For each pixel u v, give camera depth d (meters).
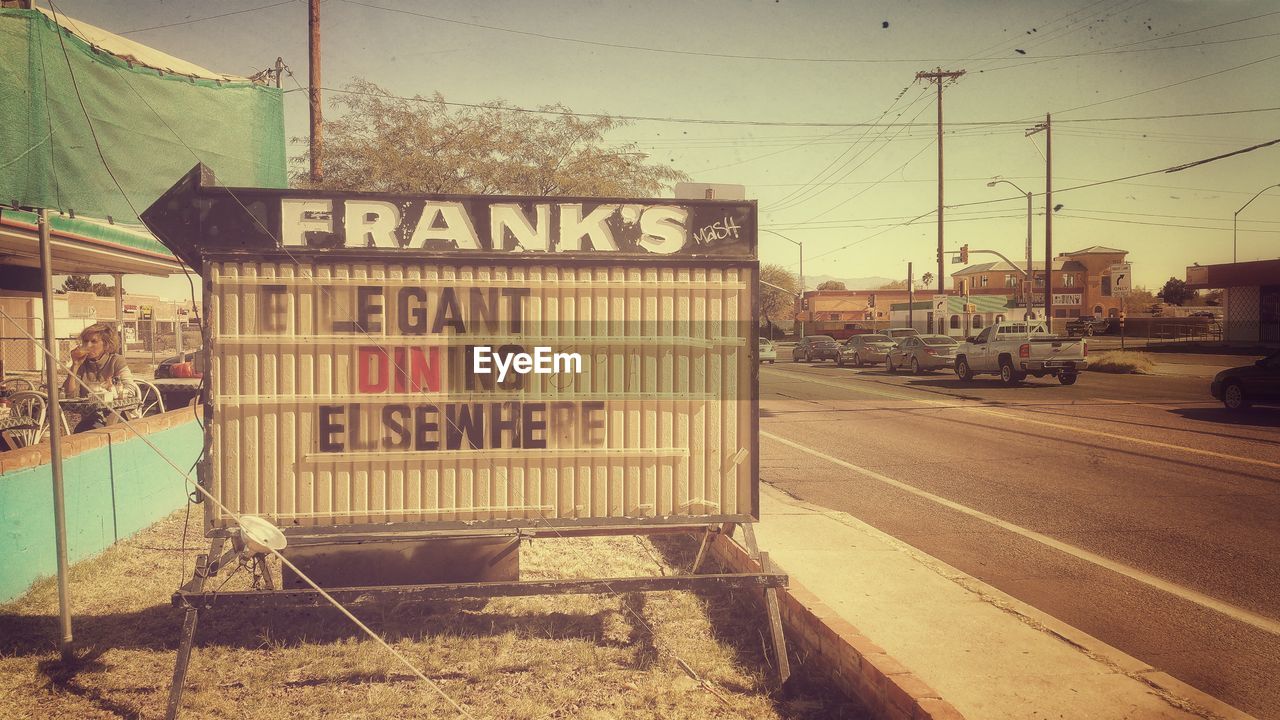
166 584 5.43
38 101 5.82
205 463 3.86
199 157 7.95
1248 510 7.69
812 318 91.81
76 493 5.67
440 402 4.00
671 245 4.16
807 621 4.44
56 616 4.80
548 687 4.02
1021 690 3.70
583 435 4.10
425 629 4.76
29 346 14.26
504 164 16.78
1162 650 4.48
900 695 3.44
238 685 4.04
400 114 16.31
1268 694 3.94
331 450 3.93
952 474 9.65
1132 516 7.50
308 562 4.11
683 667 4.26
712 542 6.13
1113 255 90.56
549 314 4.07
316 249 3.91
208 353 3.85
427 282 3.99
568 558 6.22
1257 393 15.28
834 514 7.30
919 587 5.14
